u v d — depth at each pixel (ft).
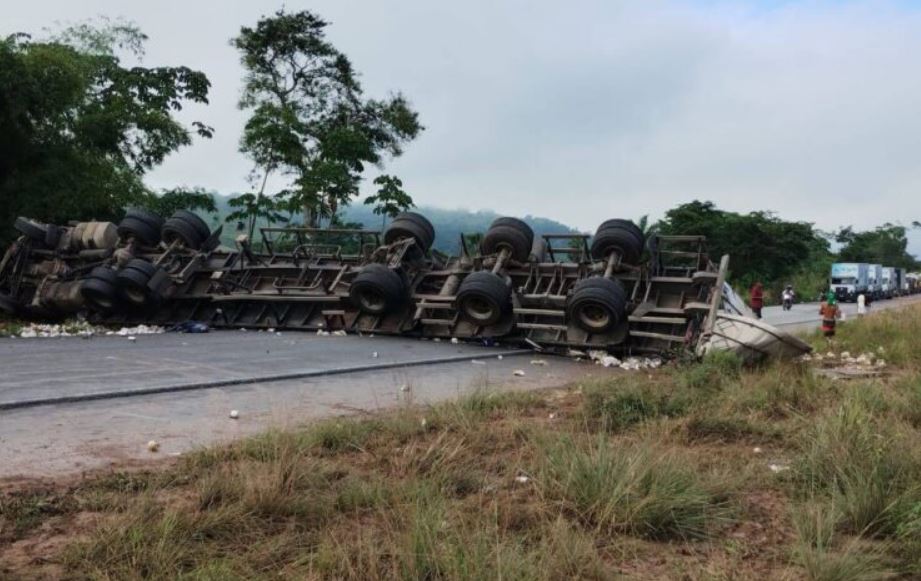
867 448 20.75
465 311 54.65
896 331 70.59
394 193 125.59
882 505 17.06
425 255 62.49
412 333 57.93
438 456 21.01
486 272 54.44
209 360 41.45
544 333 52.75
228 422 26.50
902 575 14.65
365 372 40.06
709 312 45.42
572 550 14.40
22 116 76.95
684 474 18.75
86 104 100.48
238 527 15.52
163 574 13.17
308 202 120.37
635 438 24.54
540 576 13.21
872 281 233.96
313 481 18.44
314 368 39.55
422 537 13.79
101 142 94.48
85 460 21.02
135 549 13.88
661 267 53.88
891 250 382.83
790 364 40.70
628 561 15.01
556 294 54.13
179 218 67.15
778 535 16.67
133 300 62.54
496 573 12.89
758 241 198.49
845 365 51.72
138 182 104.73
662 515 16.58
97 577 12.92
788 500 18.89
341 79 140.97
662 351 48.19
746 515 17.84
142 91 109.50
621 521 16.49
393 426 24.56
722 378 35.45
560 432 23.50
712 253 196.34
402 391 33.32
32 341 50.03
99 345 47.70
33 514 16.21
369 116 143.95
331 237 120.67
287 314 62.34
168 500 17.17
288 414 27.89
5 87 73.36
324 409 29.37
